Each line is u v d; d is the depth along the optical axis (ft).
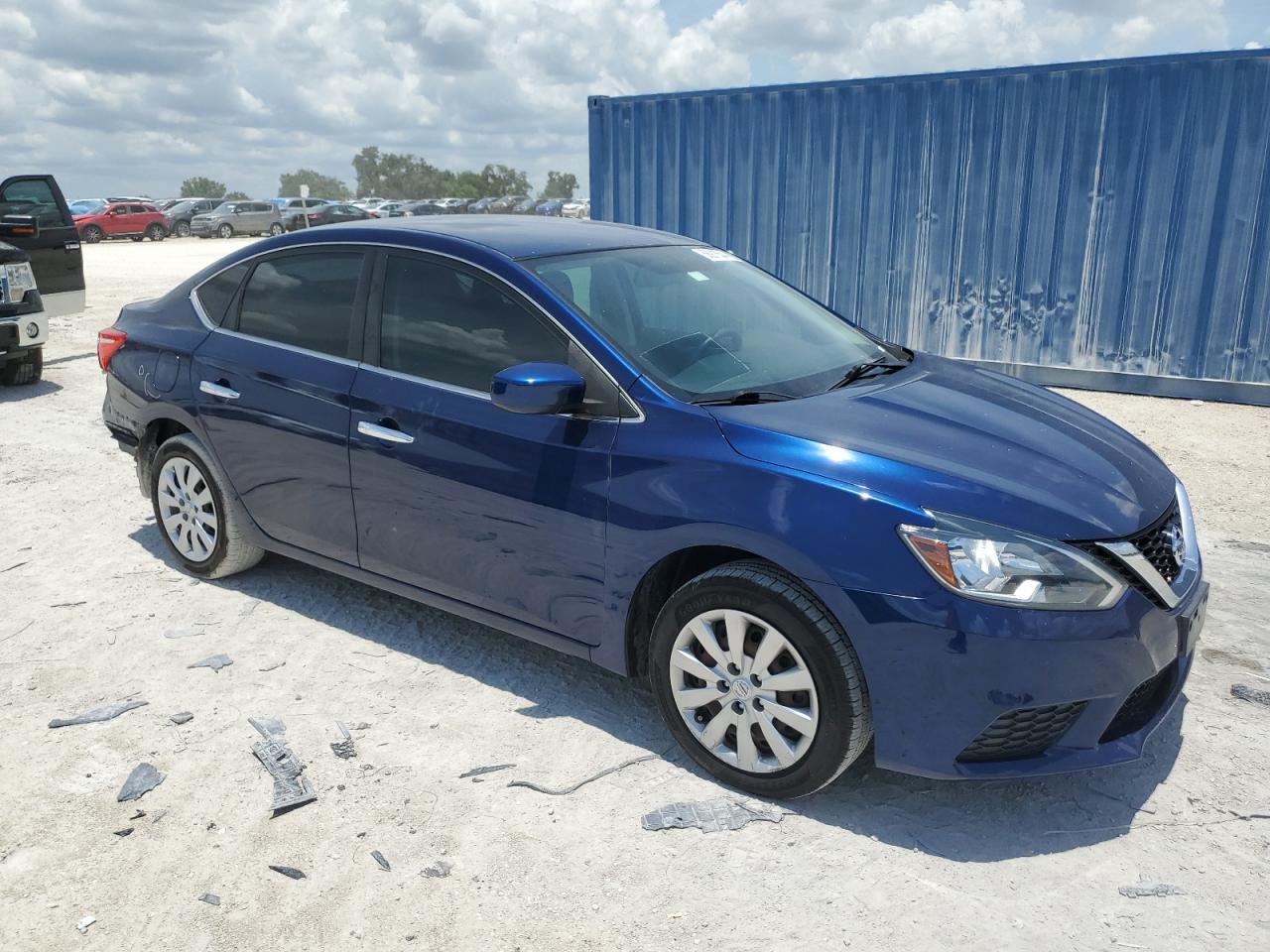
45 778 10.59
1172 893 8.87
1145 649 9.27
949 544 8.93
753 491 9.65
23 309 29.37
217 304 14.75
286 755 10.93
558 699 12.21
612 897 8.84
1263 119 26.08
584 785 10.46
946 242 30.76
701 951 8.23
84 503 19.69
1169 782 10.53
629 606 10.74
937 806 10.14
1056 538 9.02
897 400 11.19
